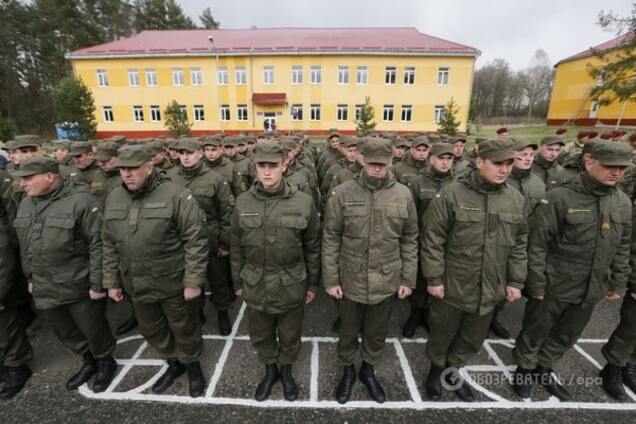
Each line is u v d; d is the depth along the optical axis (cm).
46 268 243
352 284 246
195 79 2403
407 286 251
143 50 2323
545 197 249
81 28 2997
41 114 3072
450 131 2081
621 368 279
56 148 479
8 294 261
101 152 381
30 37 3023
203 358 311
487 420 244
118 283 250
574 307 252
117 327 363
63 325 261
